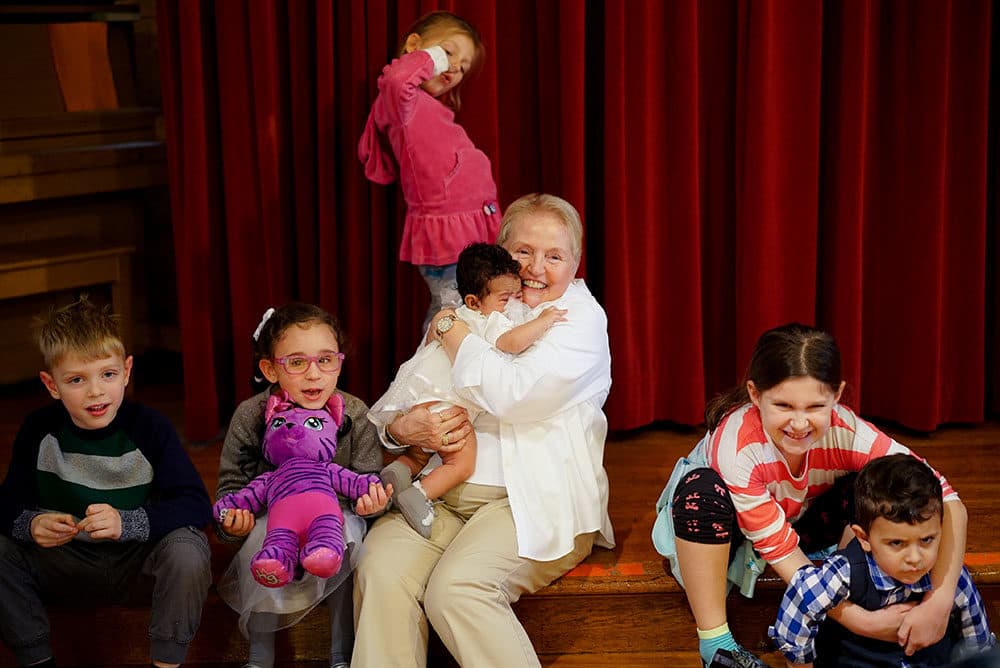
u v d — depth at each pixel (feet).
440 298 9.13
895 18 9.62
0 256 10.71
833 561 6.75
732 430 7.16
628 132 9.62
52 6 11.40
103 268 11.13
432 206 8.90
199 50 9.53
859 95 9.53
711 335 10.44
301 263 10.09
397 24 9.53
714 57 9.84
